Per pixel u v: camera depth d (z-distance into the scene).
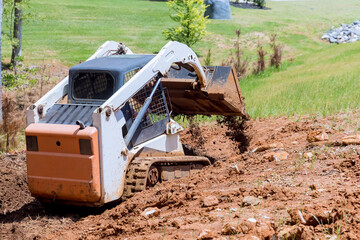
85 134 8.74
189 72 13.70
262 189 8.04
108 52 12.63
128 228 7.38
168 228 6.99
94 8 71.12
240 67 45.41
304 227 5.54
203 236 5.89
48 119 9.58
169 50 11.11
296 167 9.43
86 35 53.94
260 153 11.82
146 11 72.50
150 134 10.99
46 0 72.94
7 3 34.03
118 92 9.38
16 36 36.84
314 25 72.62
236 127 15.81
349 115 14.75
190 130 18.08
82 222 8.98
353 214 6.06
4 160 13.53
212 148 16.67
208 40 58.12
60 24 58.44
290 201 7.29
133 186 9.83
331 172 8.65
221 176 10.09
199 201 8.28
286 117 18.11
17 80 31.02
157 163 10.79
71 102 10.10
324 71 40.72
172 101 14.45
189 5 47.19
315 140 11.35
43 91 29.50
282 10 86.88
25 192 11.44
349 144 10.30
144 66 10.40
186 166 11.83
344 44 60.06
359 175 8.10
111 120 9.19
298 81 34.66
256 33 64.44
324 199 7.04
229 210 7.28
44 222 9.20
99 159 9.02
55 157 9.05
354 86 24.86
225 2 71.12
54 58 42.16
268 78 42.69
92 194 8.95
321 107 18.31
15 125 20.11
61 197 9.24
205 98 13.83
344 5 95.56
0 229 8.89
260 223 6.13
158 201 8.69
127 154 9.70
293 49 58.72
